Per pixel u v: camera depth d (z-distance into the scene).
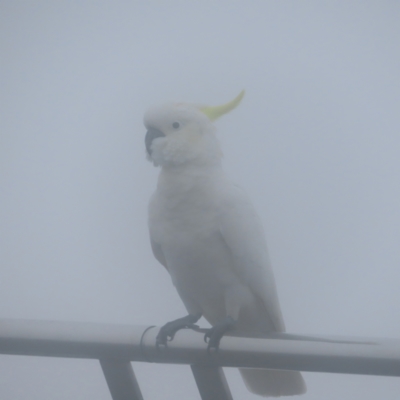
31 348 5.26
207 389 5.36
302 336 5.04
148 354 5.18
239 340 5.02
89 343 5.19
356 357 4.65
